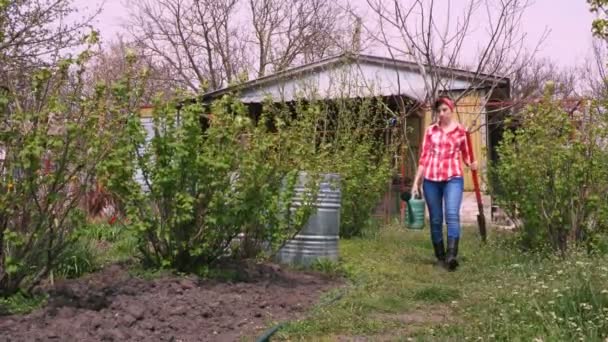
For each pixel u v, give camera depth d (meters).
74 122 5.18
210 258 6.54
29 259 5.29
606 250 7.82
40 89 5.20
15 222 5.21
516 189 8.73
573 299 4.84
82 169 5.41
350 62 15.21
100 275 6.29
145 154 6.14
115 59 22.62
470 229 12.55
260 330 5.05
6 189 5.07
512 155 8.73
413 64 16.33
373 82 14.76
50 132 5.14
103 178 5.94
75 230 5.49
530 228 8.56
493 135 17.94
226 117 6.30
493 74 15.28
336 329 5.09
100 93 5.40
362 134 12.37
